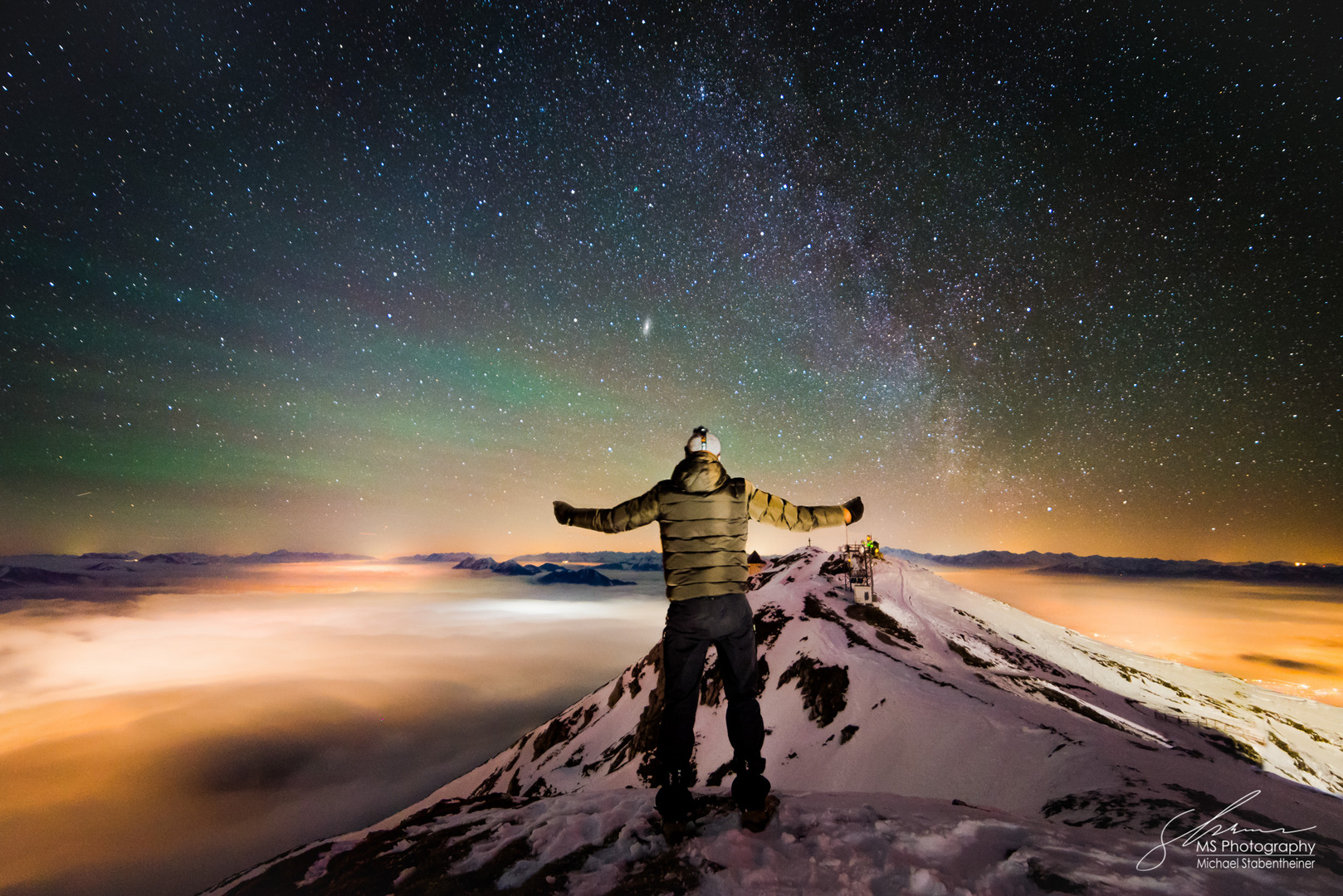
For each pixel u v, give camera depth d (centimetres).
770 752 1886
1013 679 2284
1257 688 3797
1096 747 1034
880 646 2494
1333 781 2094
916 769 1349
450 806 434
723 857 276
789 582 3822
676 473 333
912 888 239
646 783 2394
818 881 248
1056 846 281
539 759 3638
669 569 321
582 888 260
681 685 312
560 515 349
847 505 336
